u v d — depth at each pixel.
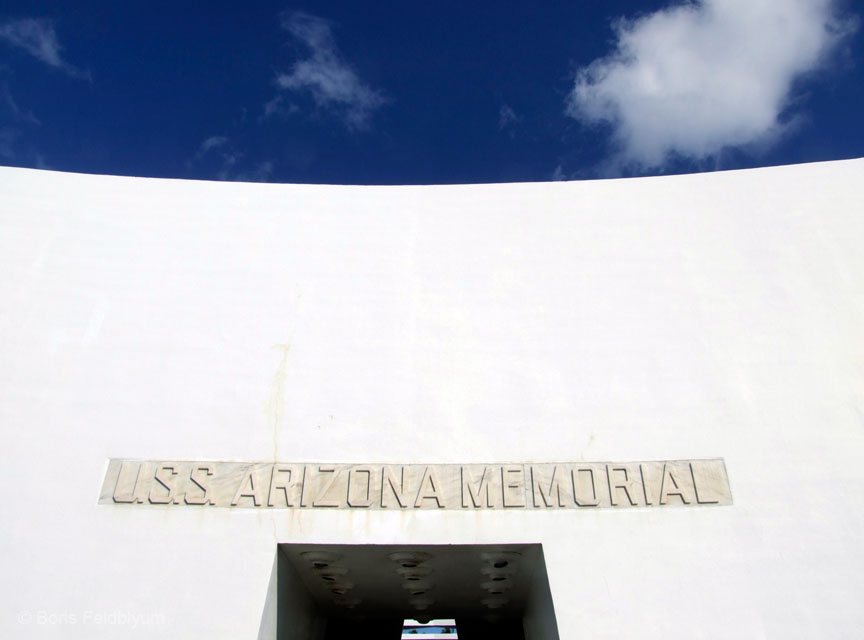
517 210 7.64
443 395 6.39
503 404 6.33
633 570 5.48
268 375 6.52
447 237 7.47
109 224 7.42
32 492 5.78
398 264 7.27
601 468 5.96
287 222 7.57
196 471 5.98
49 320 6.73
